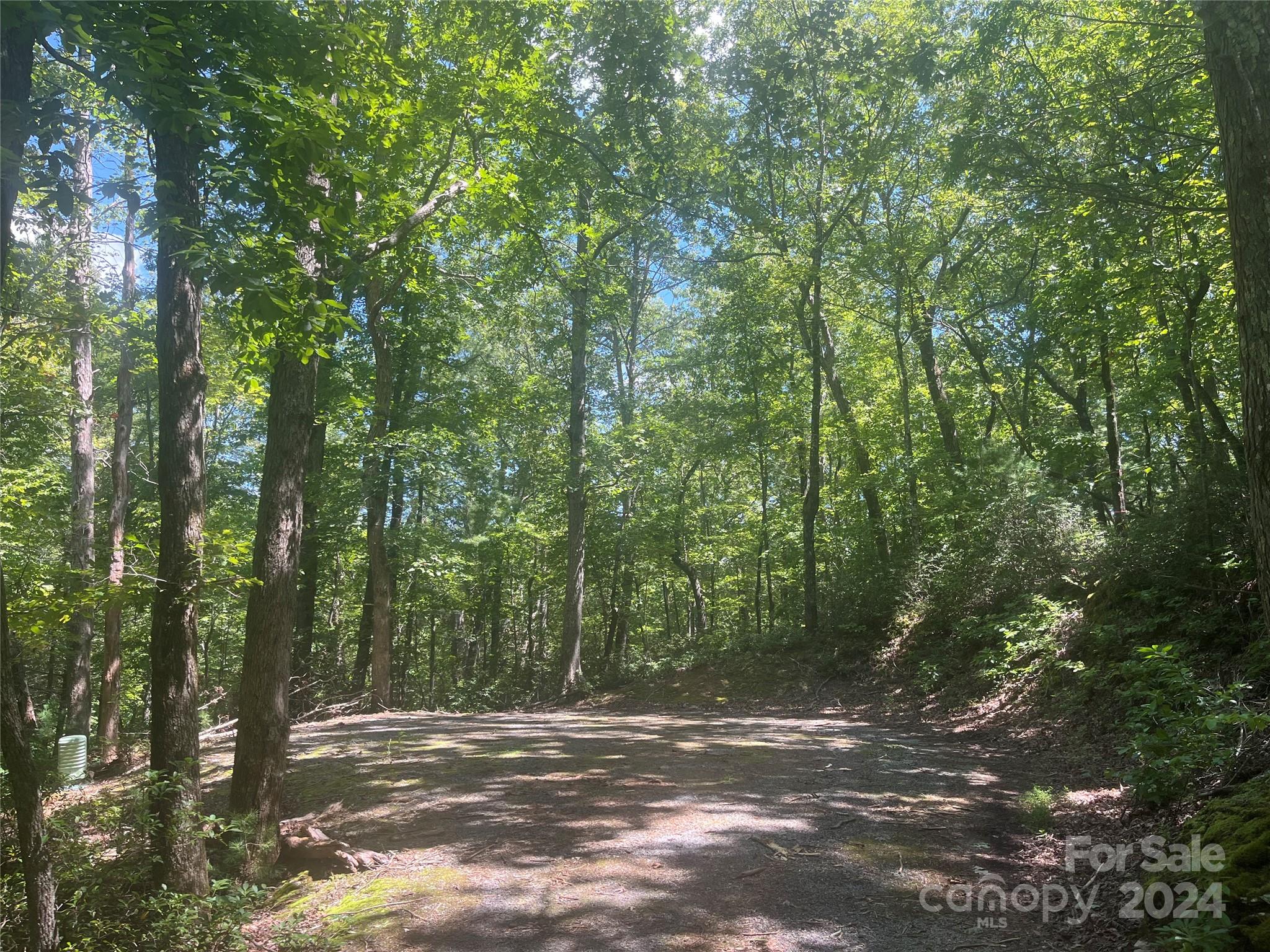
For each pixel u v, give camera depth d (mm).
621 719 15203
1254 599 8836
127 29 4496
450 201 10750
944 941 4406
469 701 22453
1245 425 3945
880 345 22641
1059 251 12594
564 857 6035
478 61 9719
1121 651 10336
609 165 11438
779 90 14539
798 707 15875
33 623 6480
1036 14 10516
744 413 22328
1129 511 15516
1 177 4008
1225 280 10703
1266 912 3590
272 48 5547
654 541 25984
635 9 10586
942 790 7824
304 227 5582
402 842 6816
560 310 23406
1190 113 9336
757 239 17906
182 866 5711
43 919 4387
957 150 9992
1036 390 22297
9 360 11914
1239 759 5578
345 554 24453
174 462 6086
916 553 17906
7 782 5965
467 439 21078
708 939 4520
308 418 7426
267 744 6793
